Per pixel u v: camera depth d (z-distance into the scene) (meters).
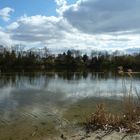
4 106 19.70
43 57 111.69
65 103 21.05
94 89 32.97
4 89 32.56
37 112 17.09
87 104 20.33
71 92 29.41
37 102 21.72
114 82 45.97
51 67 107.12
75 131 11.52
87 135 10.55
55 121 14.12
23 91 30.44
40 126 13.04
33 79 52.84
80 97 24.86
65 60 111.81
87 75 71.19
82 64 111.56
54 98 24.22
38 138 10.91
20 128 12.72
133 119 11.50
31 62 101.94
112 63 106.94
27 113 16.78
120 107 18.14
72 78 57.88
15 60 98.50
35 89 32.88
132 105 12.12
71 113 16.44
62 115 15.84
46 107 19.11
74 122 13.49
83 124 12.68
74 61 111.44
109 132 10.58
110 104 19.88
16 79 52.12
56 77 60.84
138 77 60.25
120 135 10.05
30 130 12.28
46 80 50.34
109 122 11.71
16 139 10.88
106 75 71.38
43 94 27.41
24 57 102.25
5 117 15.49
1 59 95.38
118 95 26.22
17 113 16.81
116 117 12.04
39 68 102.31
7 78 54.97
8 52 99.25
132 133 10.24
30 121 14.30
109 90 31.50
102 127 11.45
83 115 15.59
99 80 51.62
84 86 37.56
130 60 95.88
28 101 22.30
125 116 11.78
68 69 105.38
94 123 12.27
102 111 12.52
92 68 110.44
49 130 12.13
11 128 12.73
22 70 92.12
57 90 31.70
